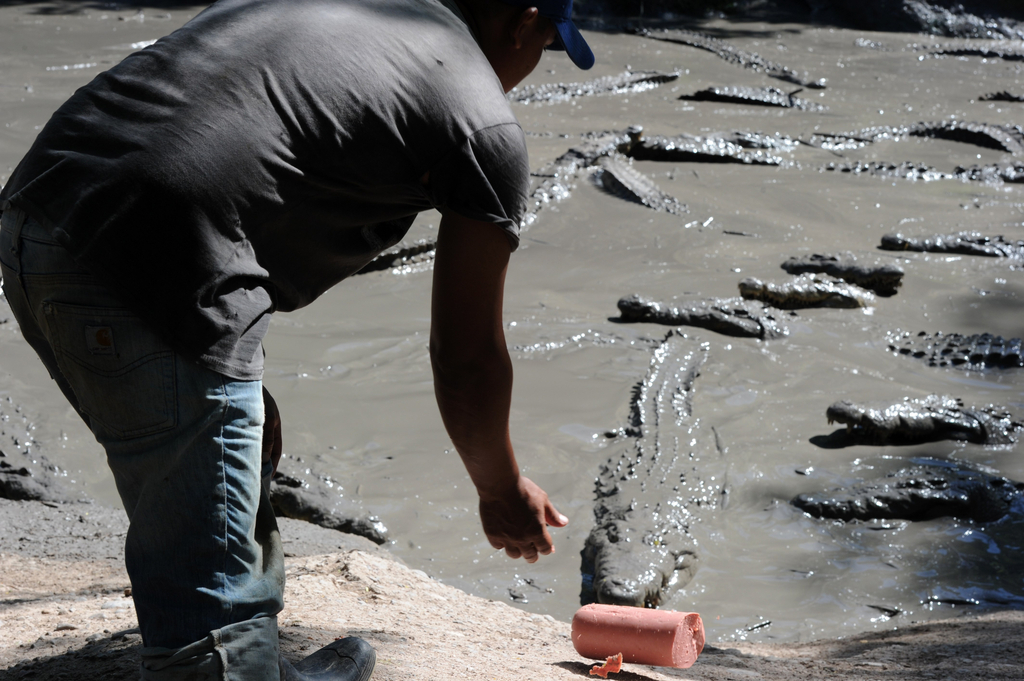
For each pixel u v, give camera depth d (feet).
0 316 27.04
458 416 6.12
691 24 90.12
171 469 5.04
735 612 16.93
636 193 43.50
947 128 59.16
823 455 22.61
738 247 38.45
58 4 72.23
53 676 7.50
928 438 23.48
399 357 27.04
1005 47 85.20
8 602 10.89
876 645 13.44
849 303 32.48
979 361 28.32
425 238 35.58
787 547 19.04
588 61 6.73
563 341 28.50
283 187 5.16
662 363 27.12
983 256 38.09
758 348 28.78
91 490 19.25
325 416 23.35
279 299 5.65
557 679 7.84
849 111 65.10
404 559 18.08
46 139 5.17
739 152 52.16
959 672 10.18
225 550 5.10
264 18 5.32
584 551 18.58
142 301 4.91
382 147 5.28
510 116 5.58
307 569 11.71
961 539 19.53
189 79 5.04
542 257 36.42
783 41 85.35
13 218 5.23
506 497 6.70
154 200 4.86
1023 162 53.72
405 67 5.35
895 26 91.61
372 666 6.96
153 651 5.03
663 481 20.80
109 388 5.04
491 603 11.91
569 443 22.67
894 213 44.06
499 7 6.32
